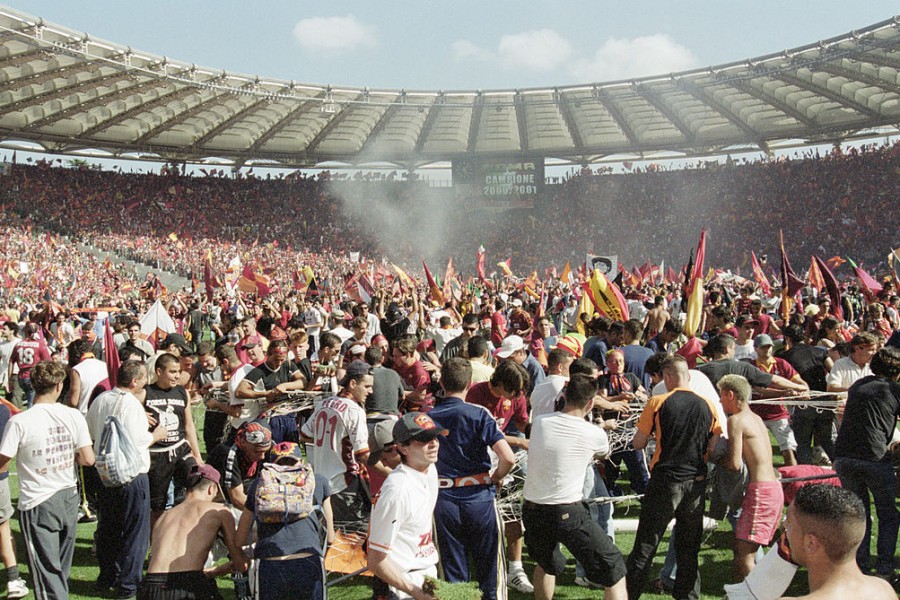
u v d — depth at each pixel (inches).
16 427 235.1
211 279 1107.3
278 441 320.2
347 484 269.0
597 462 285.4
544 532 224.4
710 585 263.0
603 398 309.3
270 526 200.1
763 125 2213.3
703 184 2415.1
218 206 2477.9
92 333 545.3
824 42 1633.9
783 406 356.5
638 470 316.8
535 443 225.6
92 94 1772.9
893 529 255.1
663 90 1998.0
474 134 2417.6
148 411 283.0
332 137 2399.1
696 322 424.2
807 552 126.4
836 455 266.5
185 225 2330.2
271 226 2463.1
